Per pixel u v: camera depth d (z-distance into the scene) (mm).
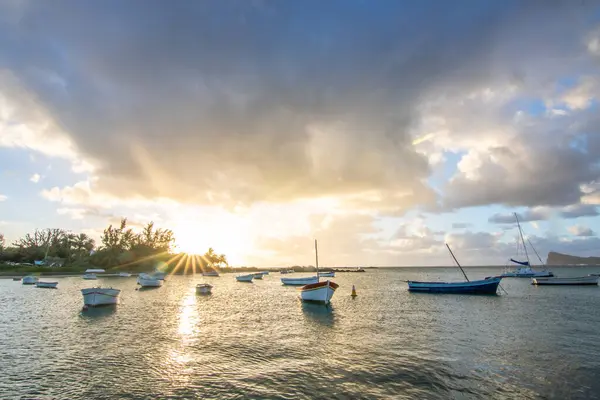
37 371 15633
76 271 118062
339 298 48438
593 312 33719
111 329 25109
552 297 48562
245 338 22156
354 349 19234
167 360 17266
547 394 12961
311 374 15078
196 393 13125
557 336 22484
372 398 12570
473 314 32594
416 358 17391
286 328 25531
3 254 128125
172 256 155875
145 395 12992
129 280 91562
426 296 51062
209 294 54250
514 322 27969
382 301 44375
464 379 14430
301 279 81500
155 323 27719
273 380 14391
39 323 27562
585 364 16375
